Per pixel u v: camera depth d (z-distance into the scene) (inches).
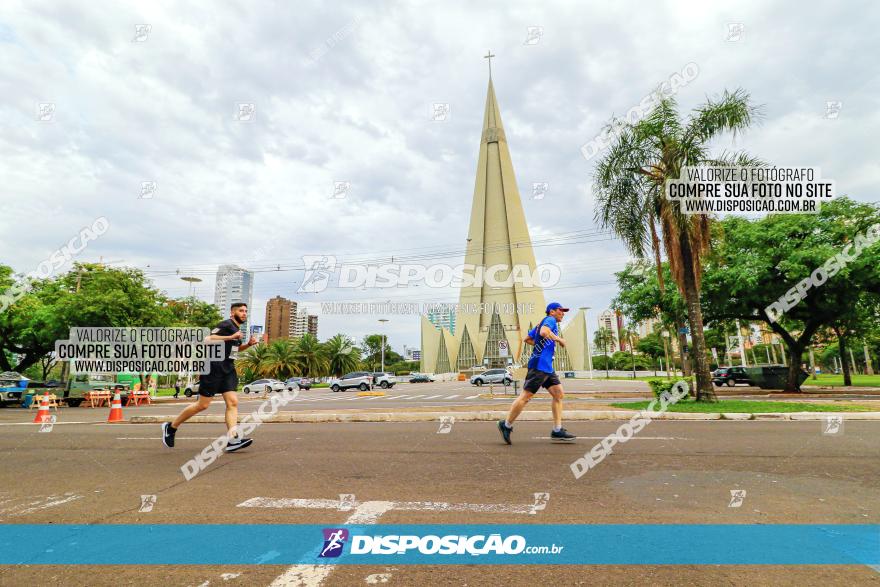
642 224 510.3
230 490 156.9
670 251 489.4
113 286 974.4
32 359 1167.6
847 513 128.3
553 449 227.5
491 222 4023.1
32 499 150.6
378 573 95.3
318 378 2395.4
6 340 1050.7
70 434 324.2
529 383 245.3
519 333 3767.2
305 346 2183.8
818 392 820.6
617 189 513.0
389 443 253.1
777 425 325.4
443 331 4092.0
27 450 250.1
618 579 91.4
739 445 234.7
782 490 150.9
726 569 95.1
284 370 2078.0
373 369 4256.9
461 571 95.8
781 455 208.1
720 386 1270.9
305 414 397.4
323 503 140.8
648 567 96.5
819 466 185.6
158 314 1019.9
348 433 300.7
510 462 196.7
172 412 647.1
